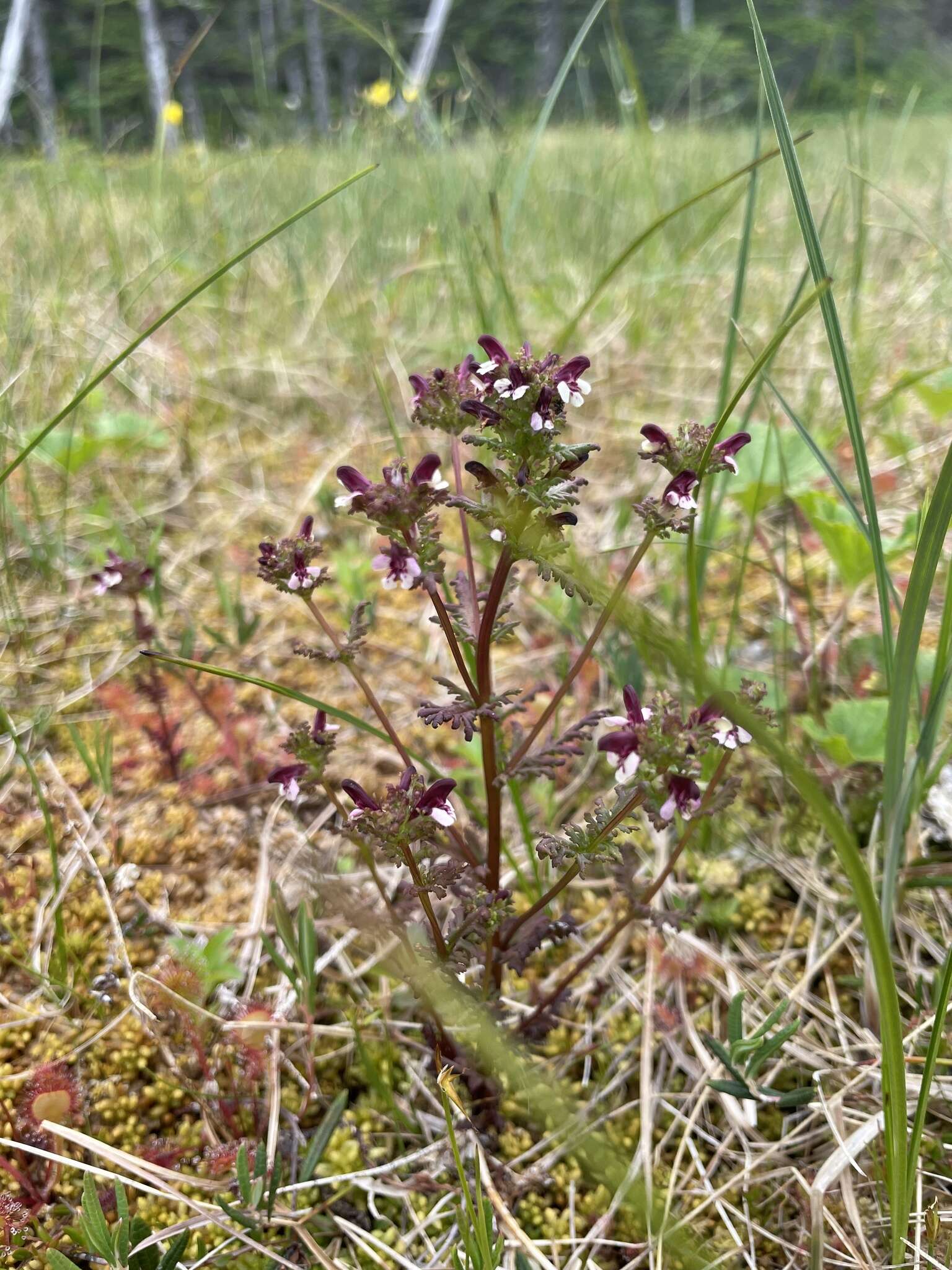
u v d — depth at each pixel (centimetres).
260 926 33
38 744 40
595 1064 29
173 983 28
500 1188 26
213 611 48
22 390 59
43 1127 24
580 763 39
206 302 75
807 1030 29
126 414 58
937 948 30
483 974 26
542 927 25
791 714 39
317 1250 24
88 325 66
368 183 87
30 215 88
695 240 42
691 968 31
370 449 61
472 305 71
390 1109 28
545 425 20
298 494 58
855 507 28
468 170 85
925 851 33
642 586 48
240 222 84
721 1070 28
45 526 53
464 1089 28
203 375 68
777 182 99
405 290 75
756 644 44
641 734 21
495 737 26
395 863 22
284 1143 27
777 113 24
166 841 36
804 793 15
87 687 43
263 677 44
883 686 40
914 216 37
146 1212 25
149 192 90
